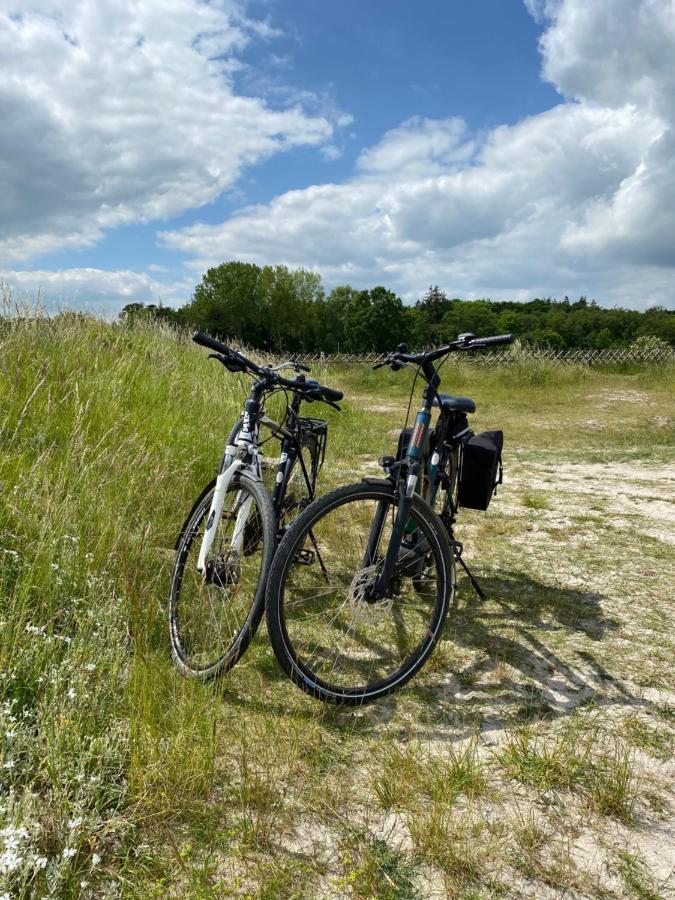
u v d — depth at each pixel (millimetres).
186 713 2141
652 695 2516
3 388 4469
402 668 2473
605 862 1677
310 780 1968
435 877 1619
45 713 2004
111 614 2619
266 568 2350
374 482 2438
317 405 10227
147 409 5383
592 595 3488
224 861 1640
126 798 1807
